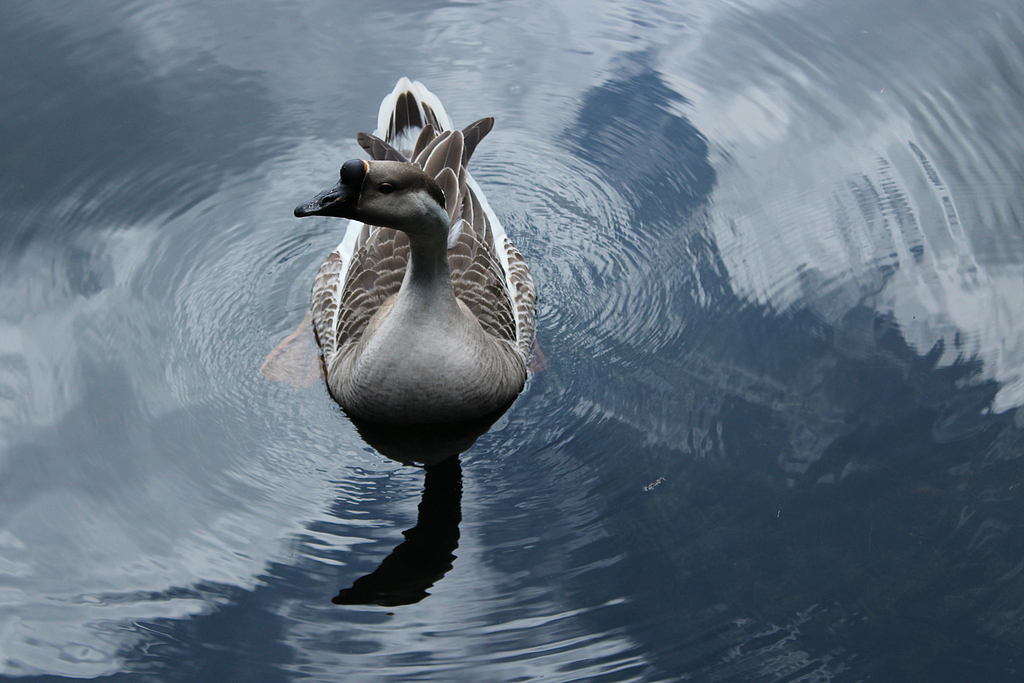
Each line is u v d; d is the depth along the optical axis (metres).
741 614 3.17
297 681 3.10
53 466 3.31
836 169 3.81
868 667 3.12
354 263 3.55
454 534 3.26
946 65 3.99
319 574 3.21
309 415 3.41
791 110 3.93
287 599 3.18
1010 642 3.15
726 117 3.93
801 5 4.18
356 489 3.31
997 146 3.84
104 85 3.90
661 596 3.19
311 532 3.26
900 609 3.18
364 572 3.21
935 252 3.65
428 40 4.10
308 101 3.93
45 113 3.83
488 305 3.48
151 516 3.26
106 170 3.75
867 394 3.43
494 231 3.69
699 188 3.80
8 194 3.68
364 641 3.14
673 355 3.51
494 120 3.85
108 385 3.42
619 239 3.72
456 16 4.16
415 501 3.30
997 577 3.21
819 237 3.69
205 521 3.26
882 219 3.71
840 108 3.93
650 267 3.66
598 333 3.55
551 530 3.27
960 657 3.13
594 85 4.02
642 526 3.27
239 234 3.69
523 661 3.12
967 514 3.27
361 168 3.19
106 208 3.69
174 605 3.17
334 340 3.47
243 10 4.12
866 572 3.21
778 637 3.15
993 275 3.60
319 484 3.32
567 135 3.92
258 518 3.27
